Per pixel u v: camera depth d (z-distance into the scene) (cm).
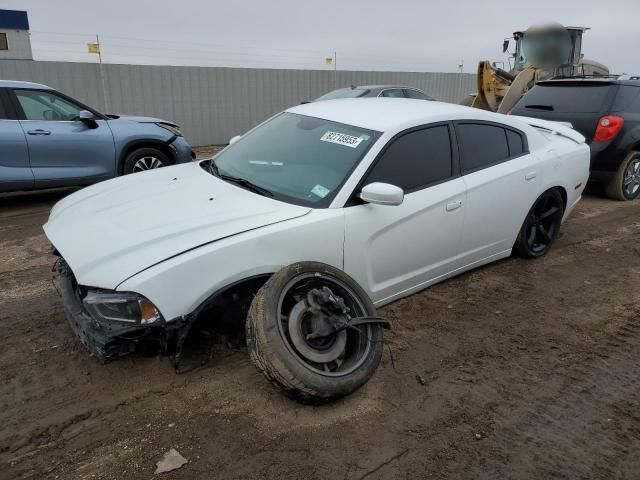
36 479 243
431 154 402
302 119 426
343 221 338
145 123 815
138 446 265
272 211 328
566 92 812
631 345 384
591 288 482
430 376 335
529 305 441
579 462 267
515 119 496
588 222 707
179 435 273
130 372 322
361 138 376
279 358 271
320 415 293
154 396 302
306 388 273
